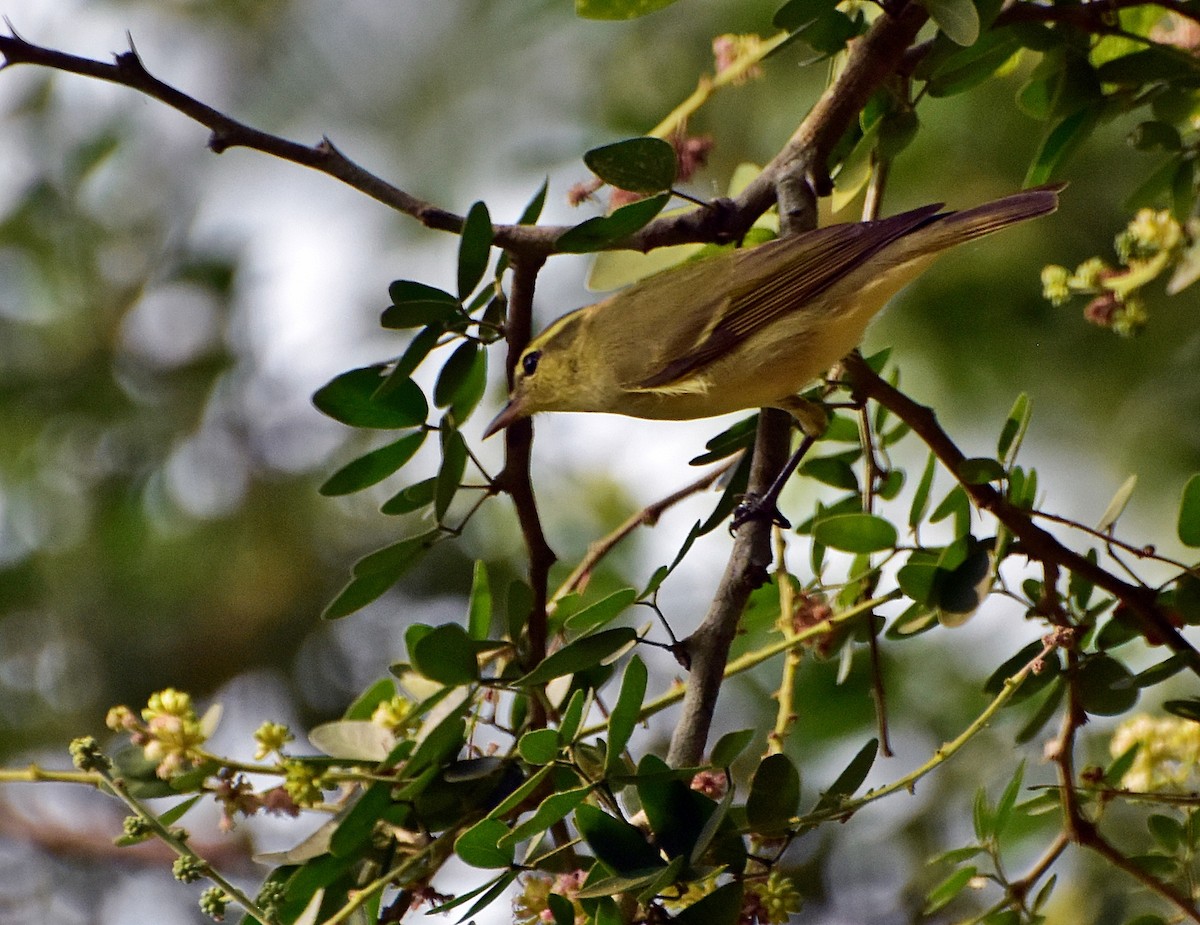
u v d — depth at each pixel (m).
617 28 13.34
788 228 7.26
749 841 6.52
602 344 8.99
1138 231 8.21
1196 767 7.75
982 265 12.16
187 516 13.26
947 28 6.94
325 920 6.32
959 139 12.21
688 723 6.16
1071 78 7.93
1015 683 6.43
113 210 13.88
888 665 11.49
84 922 12.69
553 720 6.73
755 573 6.52
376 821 6.24
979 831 7.03
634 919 5.79
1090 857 9.78
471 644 6.14
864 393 7.60
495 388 12.62
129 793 6.18
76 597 12.97
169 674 12.81
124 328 13.59
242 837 12.51
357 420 6.70
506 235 6.68
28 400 13.31
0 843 12.83
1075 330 12.02
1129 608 7.07
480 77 13.71
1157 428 11.77
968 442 12.05
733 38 8.52
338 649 12.88
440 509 6.54
